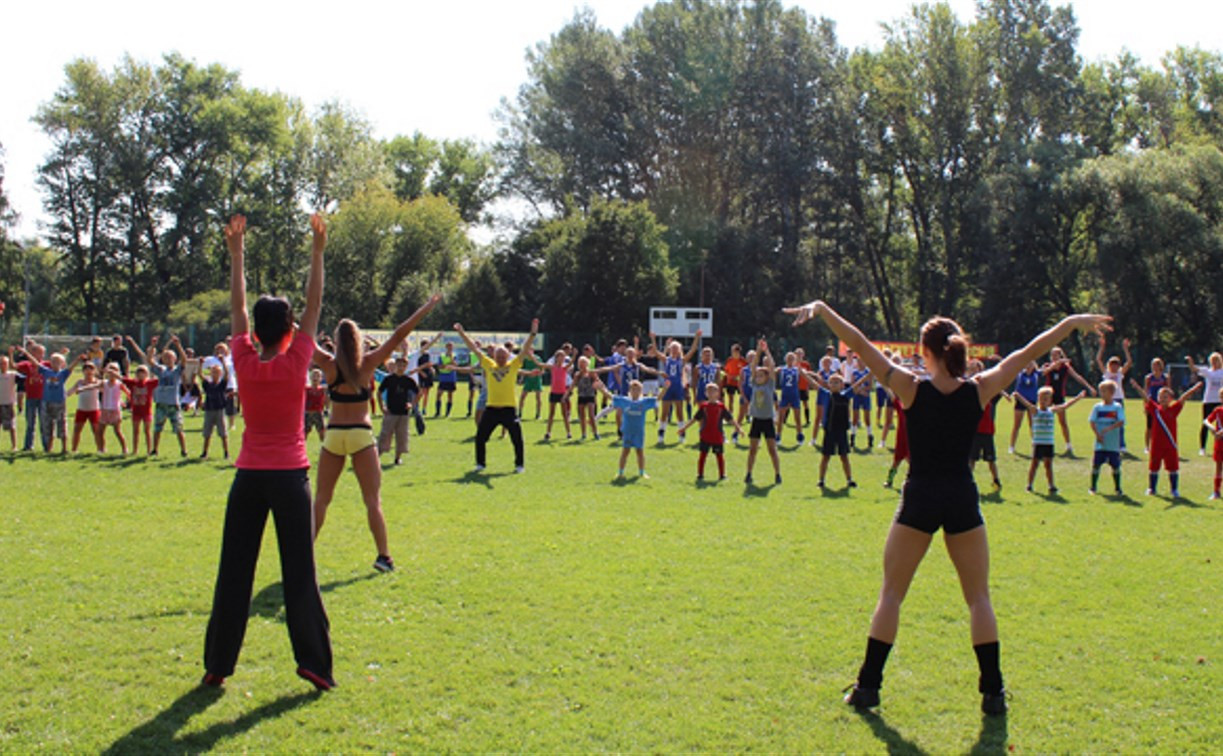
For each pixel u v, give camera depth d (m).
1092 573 8.03
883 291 66.62
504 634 6.09
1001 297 51.19
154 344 15.48
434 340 13.50
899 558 4.99
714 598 6.98
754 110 58.06
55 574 7.35
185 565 7.67
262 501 5.09
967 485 4.93
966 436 4.92
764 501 11.49
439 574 7.52
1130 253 47.09
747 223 61.19
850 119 56.94
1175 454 12.59
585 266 52.91
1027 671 5.62
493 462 14.58
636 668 5.54
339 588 7.07
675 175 61.25
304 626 5.05
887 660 5.73
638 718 4.83
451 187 79.94
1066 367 17.56
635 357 18.64
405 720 4.75
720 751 4.50
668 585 7.32
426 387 23.52
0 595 6.77
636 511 10.57
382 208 58.88
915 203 59.50
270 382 5.01
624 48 58.91
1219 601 7.19
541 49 61.25
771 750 4.52
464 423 21.36
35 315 67.12
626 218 53.00
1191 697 5.25
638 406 13.32
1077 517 10.88
